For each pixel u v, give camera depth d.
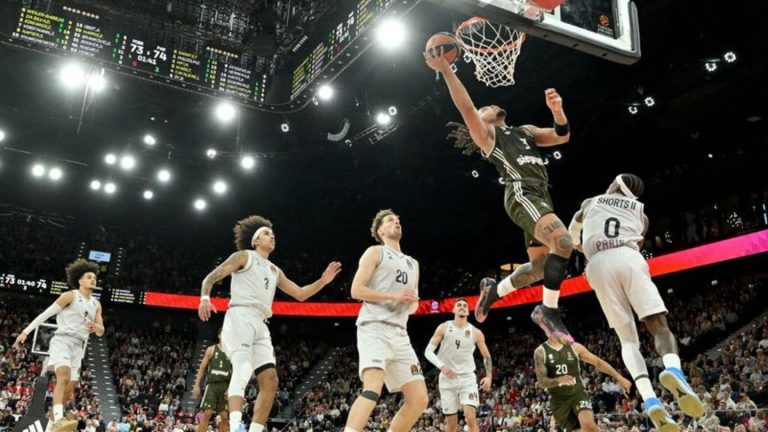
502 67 7.00
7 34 12.80
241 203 35.06
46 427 7.30
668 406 12.59
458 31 7.25
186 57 14.37
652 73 22.45
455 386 8.38
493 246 33.00
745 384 16.64
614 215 4.91
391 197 34.00
